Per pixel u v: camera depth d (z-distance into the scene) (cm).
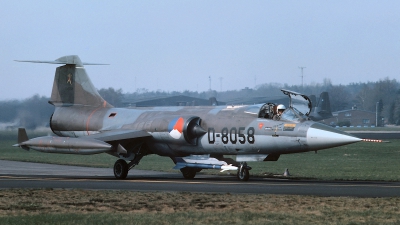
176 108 10006
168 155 9775
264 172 11094
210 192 6731
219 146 9088
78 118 10888
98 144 8788
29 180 8594
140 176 10075
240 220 4641
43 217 4741
